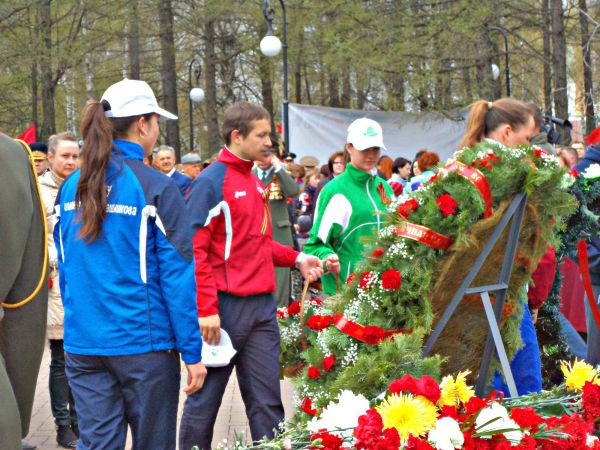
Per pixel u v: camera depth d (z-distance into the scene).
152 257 3.27
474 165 3.21
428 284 3.19
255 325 4.16
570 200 3.35
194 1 23.72
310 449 2.96
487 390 3.99
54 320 5.39
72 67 22.02
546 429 3.03
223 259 4.10
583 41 20.16
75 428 5.48
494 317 3.29
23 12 21.22
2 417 2.85
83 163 3.27
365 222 4.89
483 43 17.81
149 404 3.25
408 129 18.31
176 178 8.91
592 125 11.33
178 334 3.25
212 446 5.30
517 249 3.46
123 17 22.36
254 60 26.34
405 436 2.85
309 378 3.51
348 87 23.19
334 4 18.05
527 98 27.12
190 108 24.77
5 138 3.14
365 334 3.31
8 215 3.03
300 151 18.11
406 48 17.38
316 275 4.35
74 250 3.27
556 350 4.46
